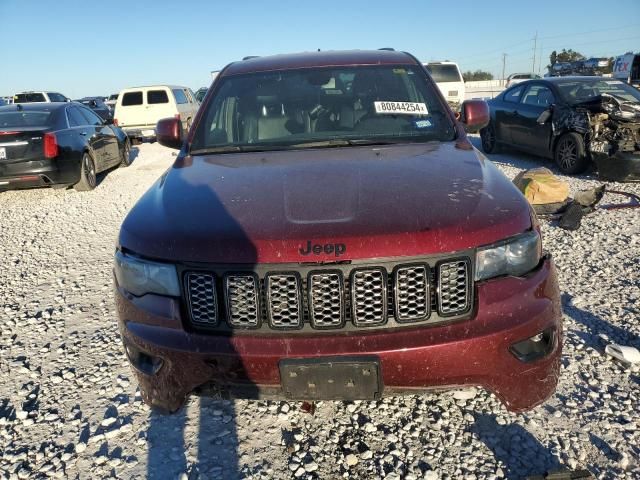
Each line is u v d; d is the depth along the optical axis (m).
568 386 2.75
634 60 27.22
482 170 2.49
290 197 2.22
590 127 7.84
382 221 1.99
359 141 3.03
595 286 3.97
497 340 1.98
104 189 9.24
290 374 1.97
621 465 2.21
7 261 5.47
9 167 7.84
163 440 2.50
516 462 2.25
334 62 3.57
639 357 2.89
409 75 3.47
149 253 2.10
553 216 5.76
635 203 6.27
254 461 2.33
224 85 3.51
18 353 3.45
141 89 16.91
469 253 1.97
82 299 4.32
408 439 2.42
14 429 2.66
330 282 1.94
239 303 2.01
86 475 2.32
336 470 2.26
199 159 2.98
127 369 3.16
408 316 1.98
